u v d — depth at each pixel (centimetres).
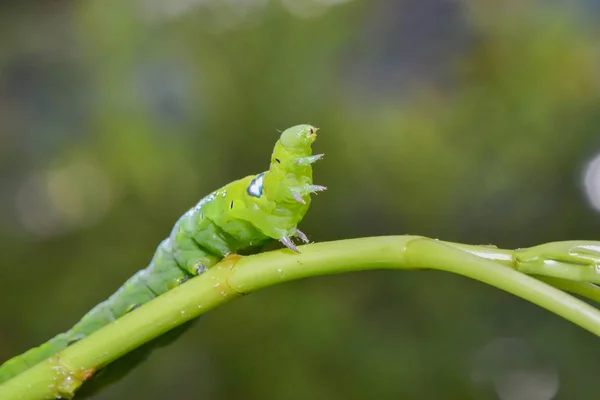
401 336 88
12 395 31
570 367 86
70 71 112
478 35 110
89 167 102
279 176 32
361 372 83
